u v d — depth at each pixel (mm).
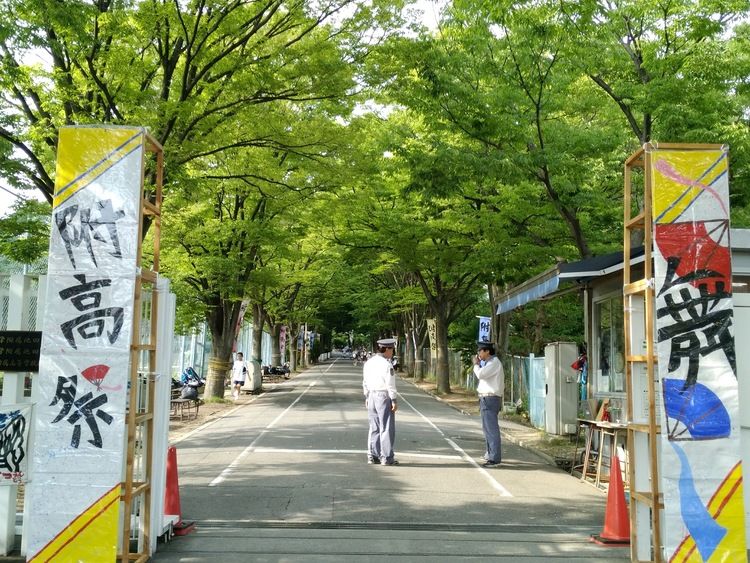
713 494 5266
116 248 5348
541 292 11531
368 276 43188
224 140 13688
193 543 6441
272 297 36969
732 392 5336
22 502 7160
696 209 5465
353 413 20734
